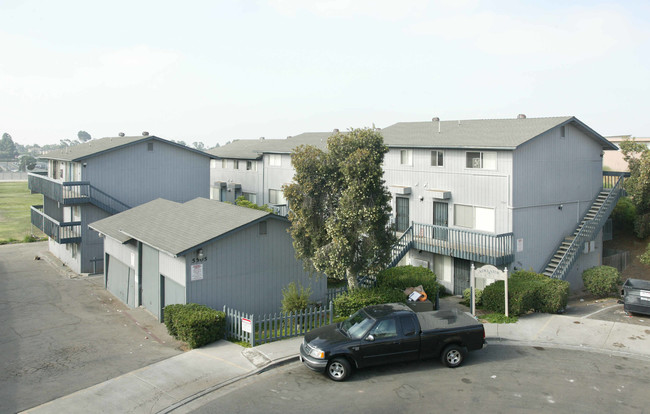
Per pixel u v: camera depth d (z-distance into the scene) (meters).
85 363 14.55
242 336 15.97
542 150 23.55
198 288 17.59
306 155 18.22
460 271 24.38
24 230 48.28
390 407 11.13
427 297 20.17
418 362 13.93
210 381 12.81
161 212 23.94
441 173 25.44
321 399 11.62
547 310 18.53
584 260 26.03
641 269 27.59
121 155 32.81
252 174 45.09
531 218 23.14
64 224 29.45
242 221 18.84
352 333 13.21
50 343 16.66
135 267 21.66
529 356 14.27
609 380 12.46
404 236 25.86
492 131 25.14
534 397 11.53
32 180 38.75
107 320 19.67
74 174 33.31
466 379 12.63
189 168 36.38
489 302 18.94
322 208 18.45
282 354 14.46
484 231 23.41
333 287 24.14
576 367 13.36
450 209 25.00
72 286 26.50
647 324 16.95
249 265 18.97
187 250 16.94
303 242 18.64
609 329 16.44
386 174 28.75
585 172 26.34
